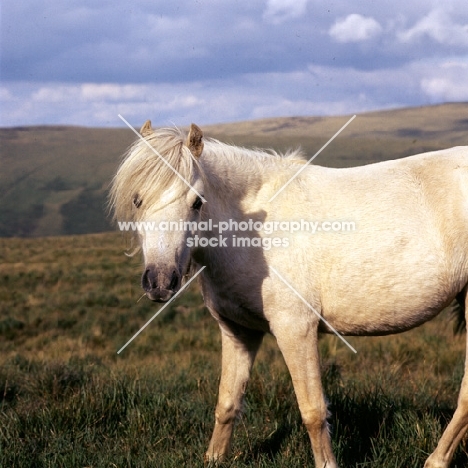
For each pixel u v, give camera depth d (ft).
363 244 11.97
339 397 14.80
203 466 11.65
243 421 14.37
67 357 28.48
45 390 16.39
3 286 66.59
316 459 11.60
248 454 12.81
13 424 13.56
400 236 11.98
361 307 12.13
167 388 16.83
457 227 12.05
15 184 394.52
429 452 12.25
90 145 507.30
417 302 12.12
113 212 11.82
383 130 526.98
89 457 12.23
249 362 13.24
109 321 43.47
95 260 98.02
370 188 12.45
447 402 15.57
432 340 26.43
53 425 13.66
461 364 21.17
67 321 43.65
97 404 14.49
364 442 13.09
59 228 304.09
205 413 14.90
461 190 12.23
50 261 98.89
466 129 498.28
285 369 17.63
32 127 589.32
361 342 26.81
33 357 27.55
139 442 12.98
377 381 16.34
